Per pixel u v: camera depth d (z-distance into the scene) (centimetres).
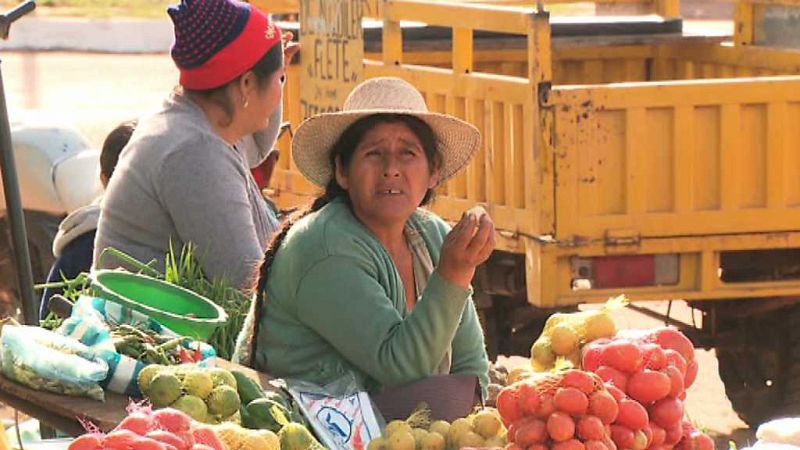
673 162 1295
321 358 758
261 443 618
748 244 1312
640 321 1716
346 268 741
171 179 951
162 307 832
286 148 1627
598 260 1291
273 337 770
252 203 995
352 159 770
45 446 693
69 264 1103
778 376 1403
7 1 4403
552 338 682
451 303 723
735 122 1302
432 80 1429
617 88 1274
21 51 4131
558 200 1278
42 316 1107
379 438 663
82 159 1614
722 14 4134
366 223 776
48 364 697
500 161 1347
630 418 603
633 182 1288
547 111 1270
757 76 1638
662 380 625
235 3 975
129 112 3130
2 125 937
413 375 730
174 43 980
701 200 1305
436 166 796
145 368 695
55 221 1616
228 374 687
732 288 1318
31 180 1602
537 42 1262
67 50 4147
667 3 1834
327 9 1555
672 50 1755
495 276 1398
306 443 647
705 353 1731
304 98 1612
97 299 776
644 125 1286
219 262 945
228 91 973
